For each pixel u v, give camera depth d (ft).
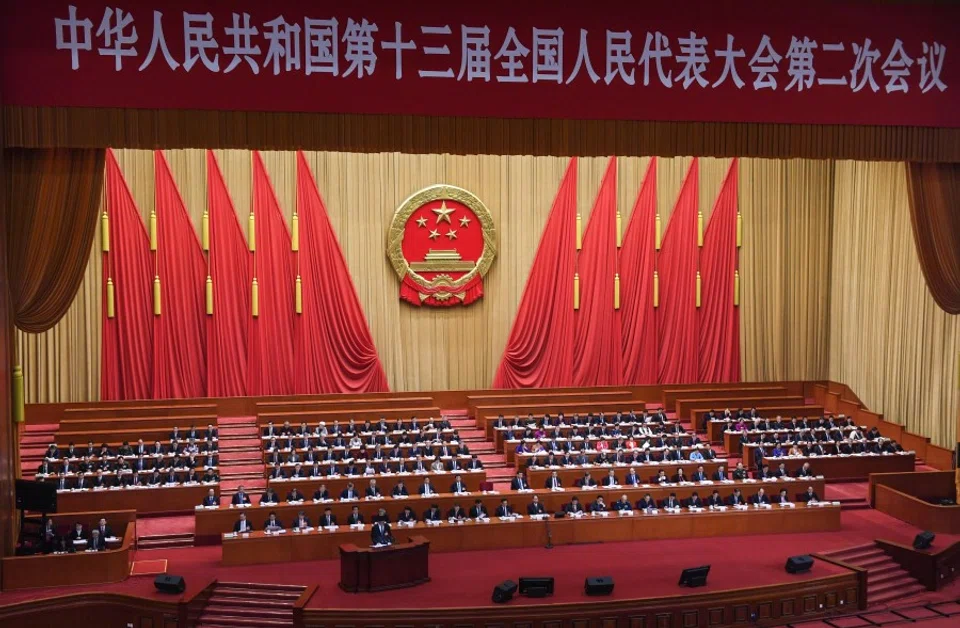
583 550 57.47
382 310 81.20
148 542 57.41
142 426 72.08
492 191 82.43
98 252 75.05
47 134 44.91
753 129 50.67
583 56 48.24
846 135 51.62
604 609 48.39
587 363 84.07
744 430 74.95
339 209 79.97
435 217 81.71
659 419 75.92
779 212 86.43
